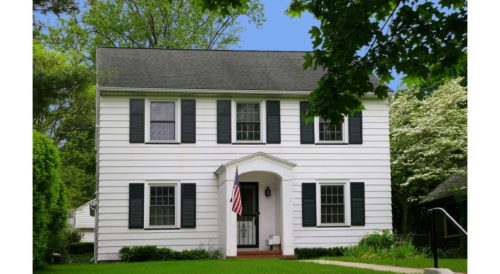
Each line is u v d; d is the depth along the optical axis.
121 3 33.97
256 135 21.89
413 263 14.44
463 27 10.59
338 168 21.98
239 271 12.66
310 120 11.41
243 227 21.42
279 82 22.44
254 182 21.70
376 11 11.05
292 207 20.50
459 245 21.64
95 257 21.56
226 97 21.72
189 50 24.72
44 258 13.37
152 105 21.39
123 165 20.80
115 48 23.98
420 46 10.95
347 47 10.71
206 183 21.25
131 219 20.56
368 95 22.27
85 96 30.22
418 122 26.19
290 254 20.17
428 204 25.23
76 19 34.78
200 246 20.89
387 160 22.27
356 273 11.78
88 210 43.59
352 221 21.72
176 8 34.06
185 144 21.30
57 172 12.14
